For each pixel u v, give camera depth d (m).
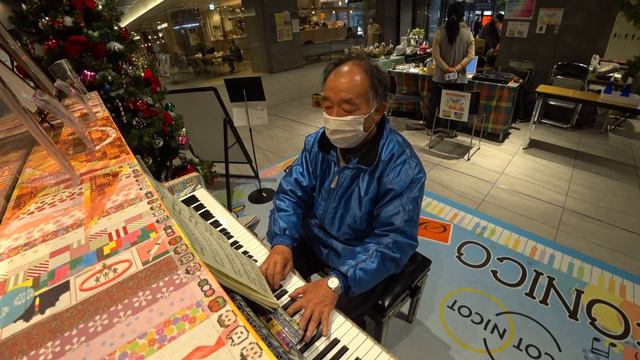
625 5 3.23
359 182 1.10
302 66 9.85
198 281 0.53
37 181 0.86
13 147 1.06
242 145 2.73
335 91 0.98
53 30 1.92
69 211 0.73
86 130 1.23
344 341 0.83
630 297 1.84
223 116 2.87
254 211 2.77
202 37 10.45
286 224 1.22
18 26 1.90
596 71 4.09
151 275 0.54
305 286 0.96
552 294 1.88
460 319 1.75
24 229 0.67
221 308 0.48
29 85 1.38
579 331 1.66
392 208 1.05
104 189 0.81
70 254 0.60
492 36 6.05
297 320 0.86
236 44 10.17
